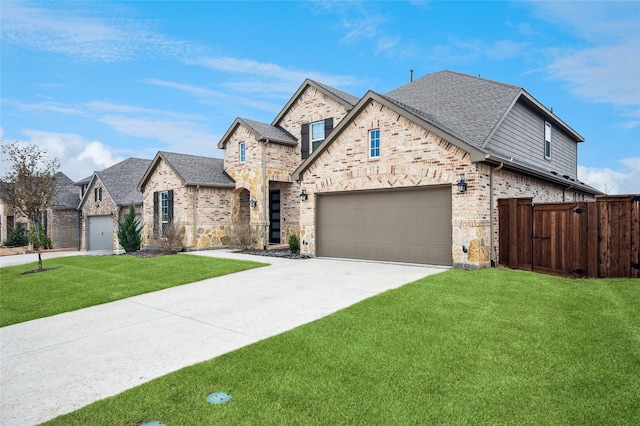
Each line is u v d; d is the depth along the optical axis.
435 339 5.61
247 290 9.66
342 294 8.73
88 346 6.12
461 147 11.03
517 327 6.04
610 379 4.33
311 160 15.04
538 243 10.60
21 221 34.00
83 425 3.72
